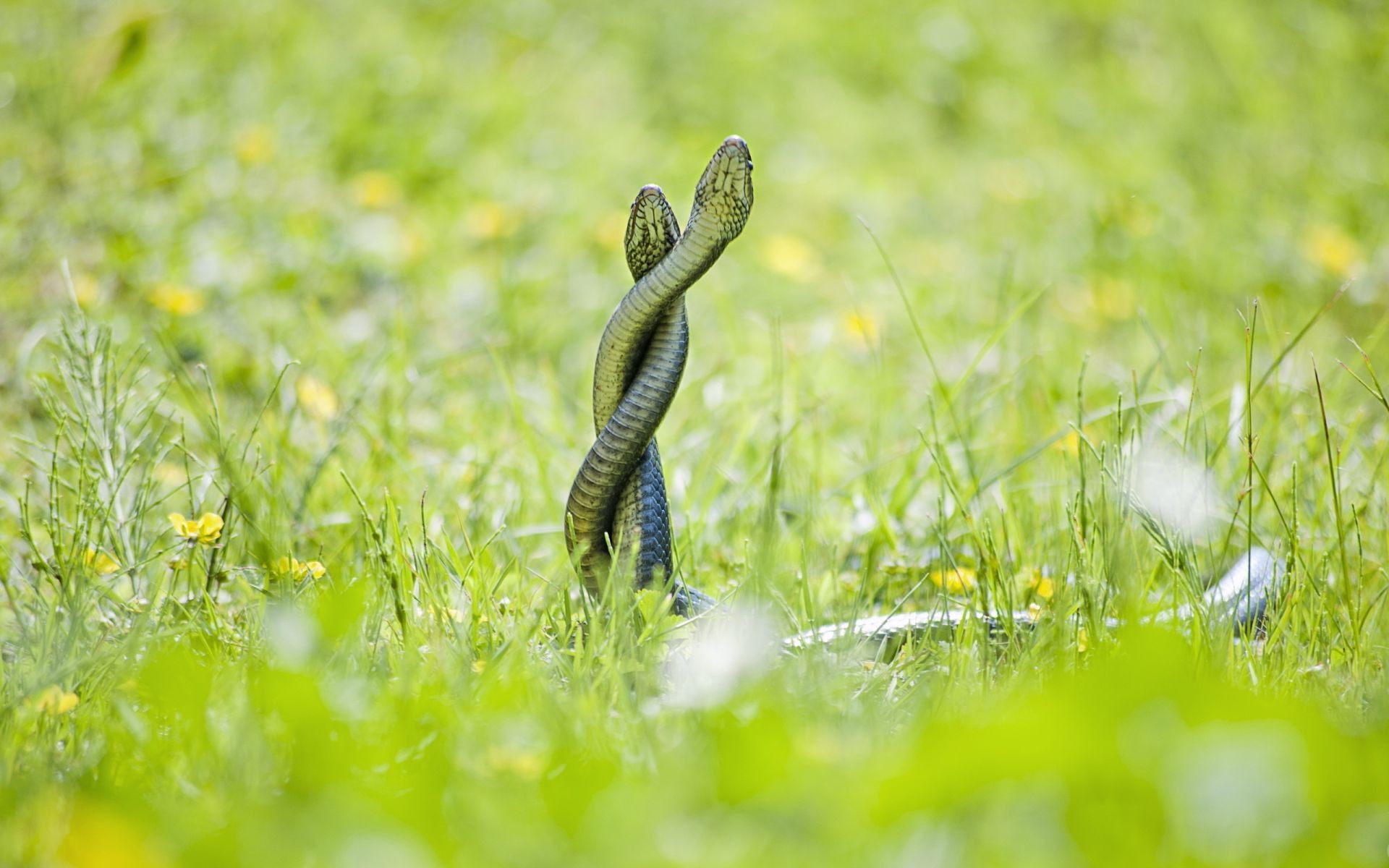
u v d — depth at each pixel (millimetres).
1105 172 17609
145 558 6484
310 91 16016
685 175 16391
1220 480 8188
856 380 11148
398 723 4254
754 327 12477
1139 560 6227
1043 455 8977
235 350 9992
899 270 14438
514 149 15969
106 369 7262
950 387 10648
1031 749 3436
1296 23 22234
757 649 4988
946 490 8531
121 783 4195
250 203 12680
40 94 13742
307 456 8273
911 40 21375
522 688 4672
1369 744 3791
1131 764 3414
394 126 15734
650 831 3545
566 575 5957
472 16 19766
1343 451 8508
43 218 11695
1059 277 14125
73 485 7305
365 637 5215
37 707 4656
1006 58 21219
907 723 4840
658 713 4668
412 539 6680
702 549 7402
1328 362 11156
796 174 17125
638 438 5656
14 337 10008
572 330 11570
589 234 13594
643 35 20125
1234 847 3305
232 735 4199
